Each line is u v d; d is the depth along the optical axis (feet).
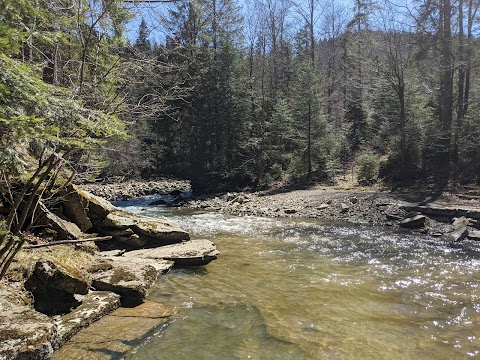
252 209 59.52
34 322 14.47
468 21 66.59
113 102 20.65
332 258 31.19
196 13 32.81
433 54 71.97
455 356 15.67
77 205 29.22
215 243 36.76
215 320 18.92
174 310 19.99
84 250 25.90
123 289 20.59
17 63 11.62
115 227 30.86
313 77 85.35
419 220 43.55
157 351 15.67
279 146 91.35
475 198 51.78
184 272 26.96
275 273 26.99
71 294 18.07
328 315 19.75
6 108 10.36
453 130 66.39
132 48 22.21
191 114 91.09
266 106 98.43
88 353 15.03
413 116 71.20
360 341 16.93
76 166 18.81
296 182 83.66
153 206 69.82
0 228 13.25
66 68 19.39
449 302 21.50
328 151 86.99
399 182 67.00
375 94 91.09
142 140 95.09
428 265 29.09
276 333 17.63
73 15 19.22
